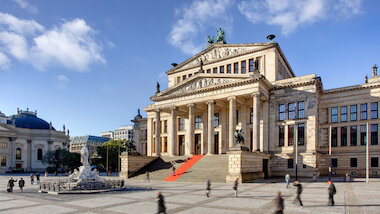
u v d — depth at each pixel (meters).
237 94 61.84
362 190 35.62
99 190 36.38
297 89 62.00
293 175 59.31
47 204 27.47
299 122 60.84
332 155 65.69
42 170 134.25
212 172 53.50
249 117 68.38
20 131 130.75
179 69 83.50
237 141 49.66
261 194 32.97
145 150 101.94
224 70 74.25
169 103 73.31
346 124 65.12
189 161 62.97
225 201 28.19
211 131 65.12
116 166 127.44
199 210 23.70
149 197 31.44
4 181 65.00
